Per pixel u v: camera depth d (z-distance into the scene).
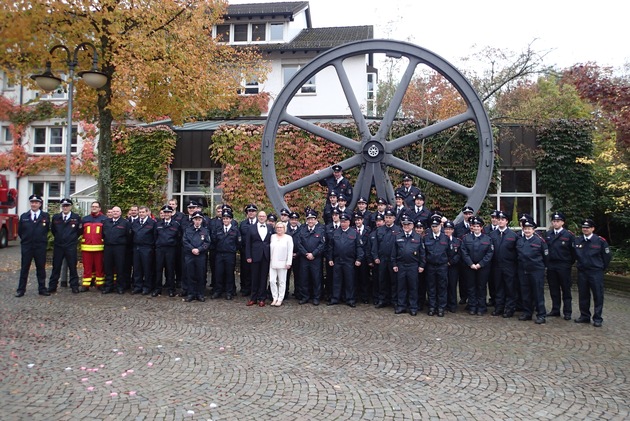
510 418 4.10
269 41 24.55
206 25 12.59
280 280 8.74
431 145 14.55
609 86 10.75
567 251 8.18
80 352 5.68
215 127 16.44
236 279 11.90
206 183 16.12
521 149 14.48
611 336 6.98
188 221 9.91
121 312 7.88
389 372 5.19
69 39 10.94
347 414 4.10
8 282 10.75
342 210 9.49
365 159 10.14
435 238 8.34
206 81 11.94
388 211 8.92
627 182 12.32
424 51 9.87
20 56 8.95
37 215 9.25
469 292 8.48
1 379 4.76
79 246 13.57
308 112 23.12
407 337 6.68
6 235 19.66
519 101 23.42
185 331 6.74
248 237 8.81
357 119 10.22
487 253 8.26
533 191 14.86
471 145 14.48
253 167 15.17
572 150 14.23
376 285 8.97
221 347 5.98
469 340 6.60
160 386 4.64
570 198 14.23
